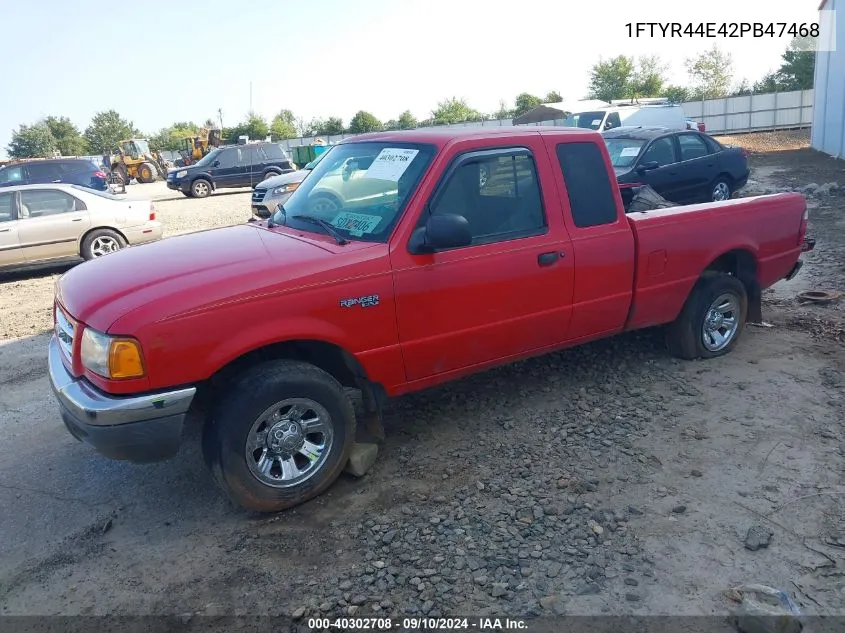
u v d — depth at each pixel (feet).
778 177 58.29
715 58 184.85
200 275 11.57
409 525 11.64
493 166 13.79
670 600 9.73
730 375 17.21
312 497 12.48
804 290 24.38
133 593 10.37
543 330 14.82
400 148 14.06
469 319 13.60
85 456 14.82
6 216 34.76
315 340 12.04
